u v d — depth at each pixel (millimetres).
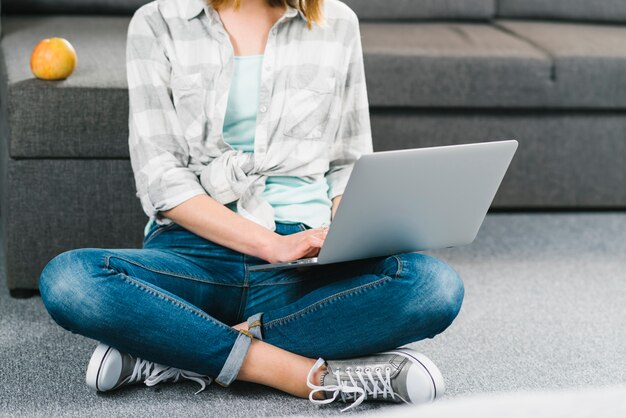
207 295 1790
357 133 1954
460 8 3430
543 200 3119
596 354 2113
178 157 1846
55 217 2326
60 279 1666
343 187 1899
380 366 1755
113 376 1769
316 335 1753
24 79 2291
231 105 1836
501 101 2945
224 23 1857
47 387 1855
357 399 1778
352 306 1716
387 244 1707
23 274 2332
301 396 1808
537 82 2947
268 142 1832
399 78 2863
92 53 2623
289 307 1768
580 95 2992
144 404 1779
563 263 2721
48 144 2283
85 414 1736
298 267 1811
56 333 2137
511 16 3541
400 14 3387
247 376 1771
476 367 2023
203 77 1820
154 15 1850
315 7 1850
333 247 1632
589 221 3125
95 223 2359
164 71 1828
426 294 1709
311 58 1865
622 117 3094
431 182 1612
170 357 1717
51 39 2318
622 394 1248
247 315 1845
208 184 1816
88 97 2283
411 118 2943
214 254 1820
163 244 1856
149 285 1688
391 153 1534
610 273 2658
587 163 3109
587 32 3318
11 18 3121
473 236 1799
